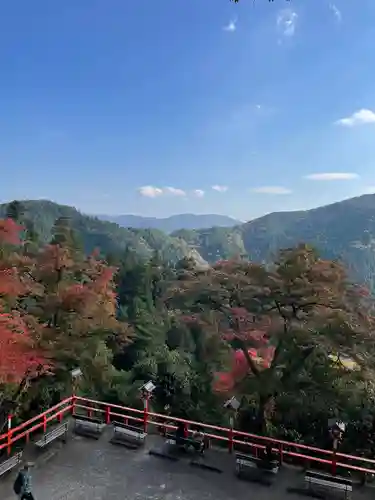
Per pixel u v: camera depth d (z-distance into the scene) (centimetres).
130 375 3931
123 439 1614
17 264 2477
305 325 2055
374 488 1349
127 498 1285
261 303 2227
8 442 1486
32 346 1908
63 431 1598
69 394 2544
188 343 5325
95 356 3070
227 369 2967
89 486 1338
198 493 1316
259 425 2211
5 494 1273
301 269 2152
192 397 3334
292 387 2148
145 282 6412
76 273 2788
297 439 2062
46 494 1294
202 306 2316
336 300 2089
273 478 1389
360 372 2088
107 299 2659
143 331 5069
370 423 1980
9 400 2078
